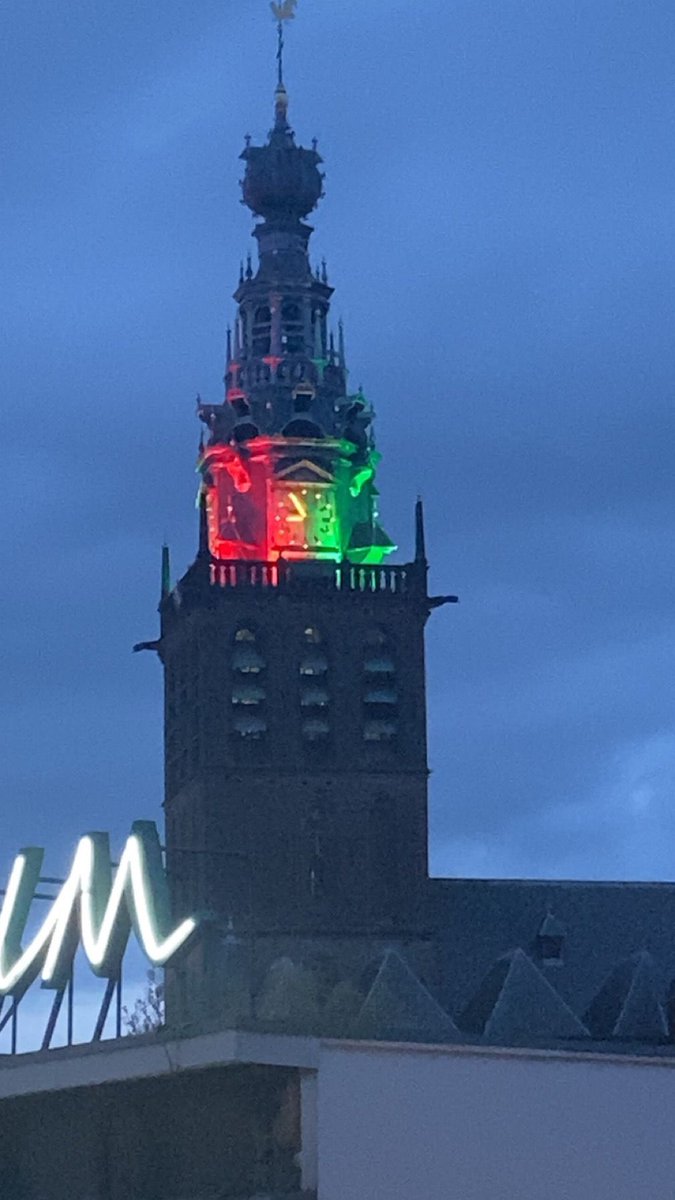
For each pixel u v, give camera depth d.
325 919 155.00
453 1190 60.66
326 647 158.38
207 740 155.75
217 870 154.62
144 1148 68.56
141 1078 63.75
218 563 157.88
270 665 157.38
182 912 157.62
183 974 76.56
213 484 164.50
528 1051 61.56
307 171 169.88
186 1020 72.25
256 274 168.38
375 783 156.88
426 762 158.00
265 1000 144.62
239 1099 65.69
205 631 157.00
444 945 157.00
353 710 157.62
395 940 155.62
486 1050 61.28
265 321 167.12
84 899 77.06
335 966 154.38
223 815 155.12
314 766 156.38
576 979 158.50
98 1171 69.62
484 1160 60.91
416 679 158.88
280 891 154.75
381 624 159.12
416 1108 60.81
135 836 77.25
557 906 160.38
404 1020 142.00
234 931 136.62
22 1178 71.75
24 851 78.94
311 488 163.25
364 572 159.38
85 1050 64.19
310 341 167.00
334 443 163.62
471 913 158.50
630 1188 61.56
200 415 165.00
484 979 155.62
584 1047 64.00
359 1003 145.25
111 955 76.38
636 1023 153.00
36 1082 65.31
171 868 159.25
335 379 166.62
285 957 153.25
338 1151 60.34
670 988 158.50
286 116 172.00
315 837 156.00
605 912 161.12
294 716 157.00
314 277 168.38
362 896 155.62
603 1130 61.62
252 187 169.62
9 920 78.38
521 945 158.38
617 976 156.75
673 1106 62.06
